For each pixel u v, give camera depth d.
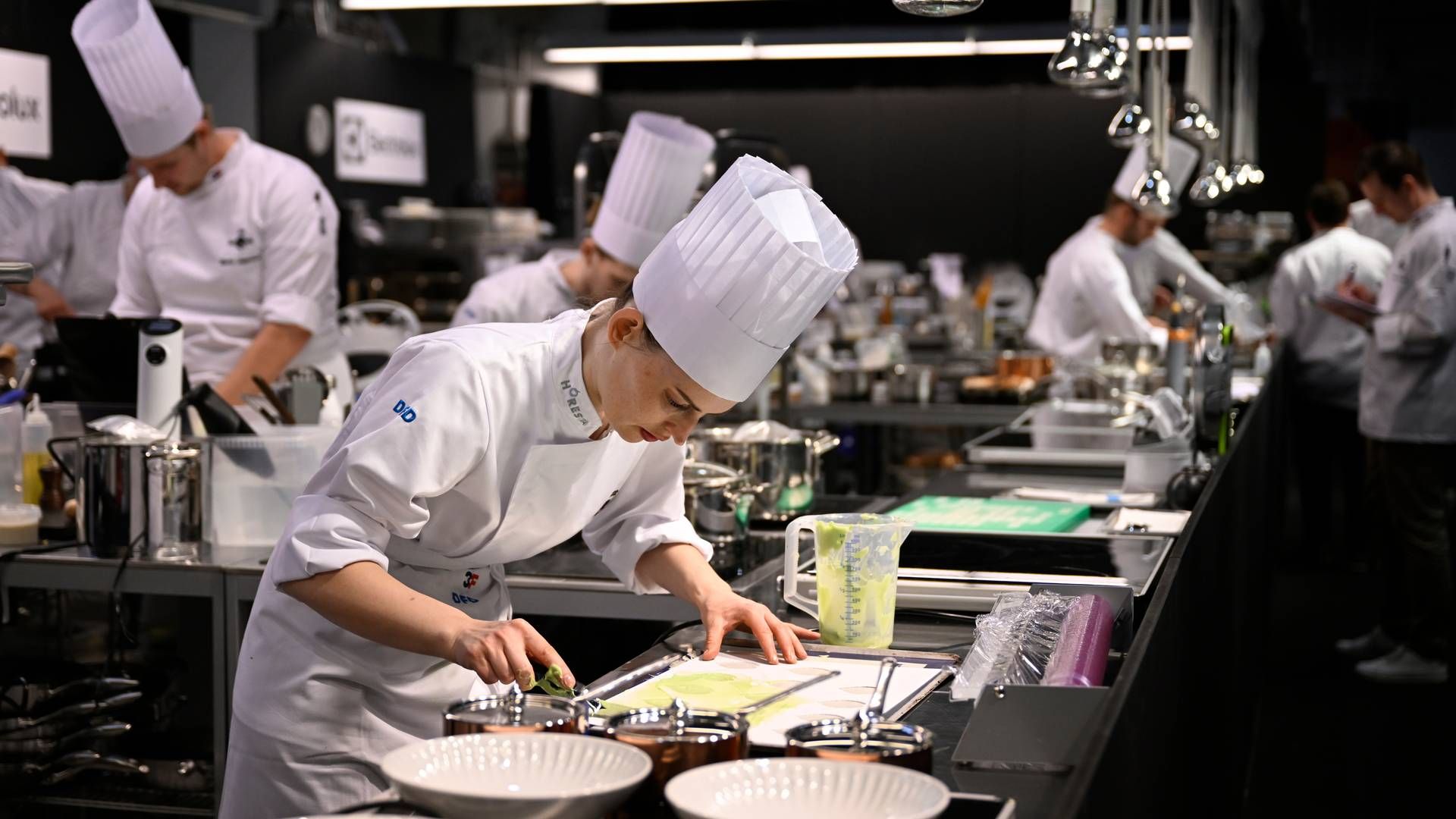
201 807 2.50
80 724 2.59
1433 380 4.90
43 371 4.01
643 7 9.14
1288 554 7.19
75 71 6.36
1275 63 9.11
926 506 2.80
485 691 1.86
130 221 3.78
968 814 1.10
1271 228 8.36
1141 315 6.03
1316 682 4.94
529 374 1.63
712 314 1.44
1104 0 2.52
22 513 2.72
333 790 1.76
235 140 3.66
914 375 5.62
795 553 1.90
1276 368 5.77
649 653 1.69
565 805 0.99
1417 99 8.95
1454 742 4.28
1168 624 1.61
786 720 1.41
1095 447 3.79
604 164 3.85
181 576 2.52
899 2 1.87
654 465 1.85
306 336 3.65
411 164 8.55
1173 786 1.69
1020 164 10.23
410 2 7.80
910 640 1.80
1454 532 6.62
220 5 7.00
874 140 10.45
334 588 1.50
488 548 1.75
